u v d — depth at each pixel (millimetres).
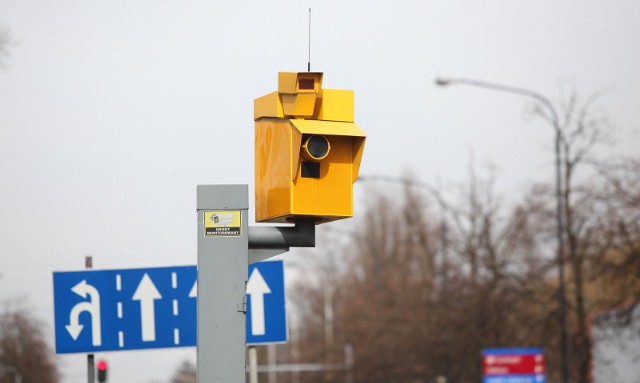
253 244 19078
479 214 109375
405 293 137500
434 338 114375
